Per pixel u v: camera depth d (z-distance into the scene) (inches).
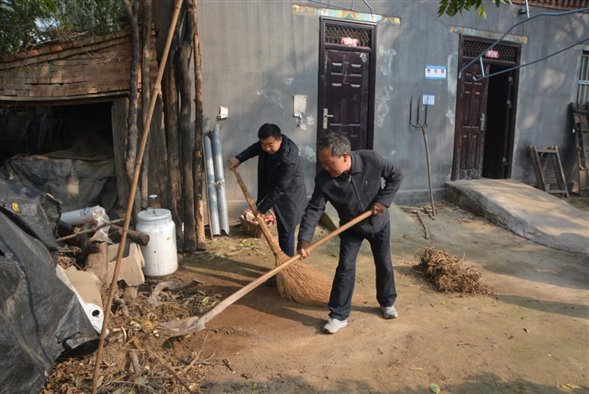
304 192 176.2
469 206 299.6
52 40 195.3
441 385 117.5
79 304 113.3
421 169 310.2
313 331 144.1
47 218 138.8
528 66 340.5
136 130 199.6
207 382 116.4
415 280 190.1
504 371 124.1
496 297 175.2
